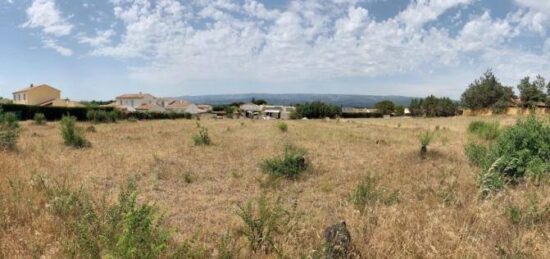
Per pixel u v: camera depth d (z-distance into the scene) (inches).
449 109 2918.3
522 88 2100.1
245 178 316.8
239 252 154.9
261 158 414.6
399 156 435.8
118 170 340.8
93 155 426.6
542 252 145.0
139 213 139.5
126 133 793.6
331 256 140.6
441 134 765.3
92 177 299.1
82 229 142.1
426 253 149.2
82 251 135.6
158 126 1100.5
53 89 2726.4
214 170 355.3
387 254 149.6
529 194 213.0
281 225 180.1
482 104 2287.2
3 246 151.5
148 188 280.5
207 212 221.8
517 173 260.1
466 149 390.6
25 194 218.8
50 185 251.1
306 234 175.2
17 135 478.6
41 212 195.9
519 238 158.2
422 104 3078.2
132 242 121.3
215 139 663.1
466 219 189.2
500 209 196.5
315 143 595.5
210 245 167.6
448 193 234.4
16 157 379.9
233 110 3053.6
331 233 150.8
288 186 288.8
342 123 1451.8
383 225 173.9
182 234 179.2
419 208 212.1
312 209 221.0
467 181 274.2
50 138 624.7
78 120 1617.9
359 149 516.7
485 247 154.0
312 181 306.2
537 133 276.2
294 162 331.9
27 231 168.1
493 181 235.3
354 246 150.7
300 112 2827.3
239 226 190.4
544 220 184.5
